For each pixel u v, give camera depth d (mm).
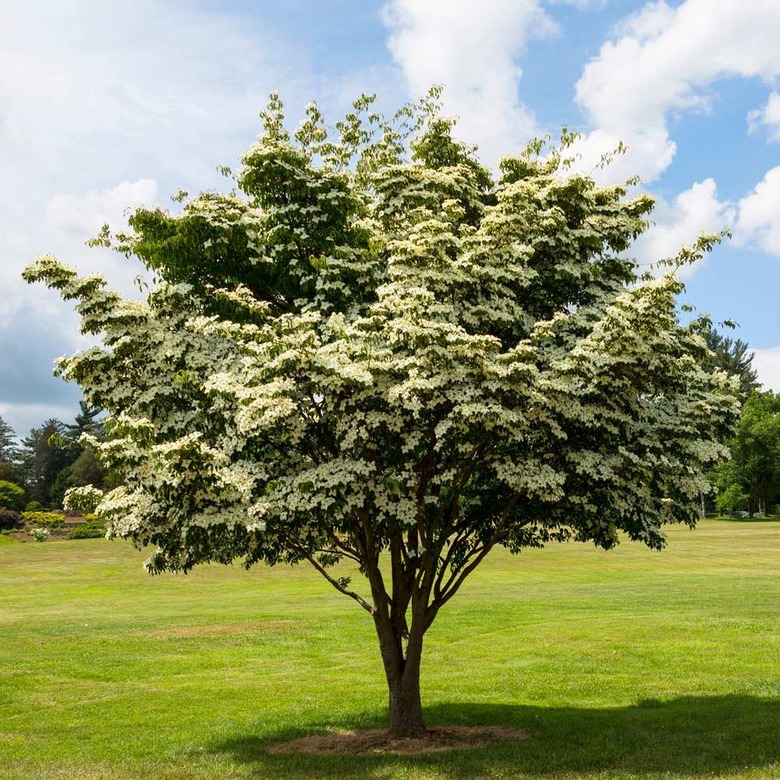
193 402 11578
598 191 13000
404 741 12125
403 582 12734
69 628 24750
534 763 10617
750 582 33562
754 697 14164
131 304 11758
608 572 40188
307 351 9945
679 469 11430
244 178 12664
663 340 10523
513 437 10266
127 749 12344
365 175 15820
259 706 15266
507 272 11258
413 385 9656
